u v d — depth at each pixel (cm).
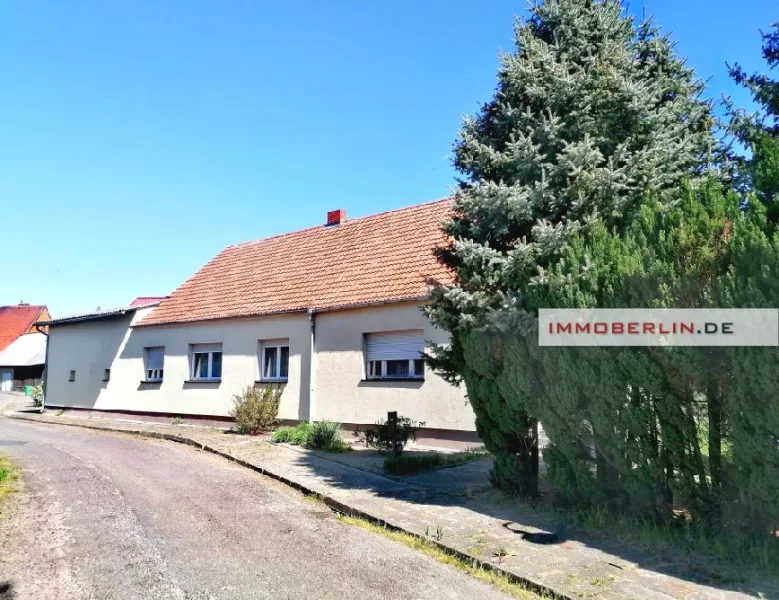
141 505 773
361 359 1388
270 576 511
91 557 561
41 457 1193
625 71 721
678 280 518
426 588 485
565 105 732
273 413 1532
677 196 666
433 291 789
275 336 1614
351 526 679
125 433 1680
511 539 595
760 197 538
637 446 567
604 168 674
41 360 4728
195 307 1927
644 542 565
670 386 541
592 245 633
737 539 513
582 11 773
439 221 820
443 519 675
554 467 675
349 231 1834
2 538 620
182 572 521
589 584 474
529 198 701
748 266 479
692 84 765
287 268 1838
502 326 677
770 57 724
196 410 1817
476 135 806
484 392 749
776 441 459
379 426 1117
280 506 777
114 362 2164
